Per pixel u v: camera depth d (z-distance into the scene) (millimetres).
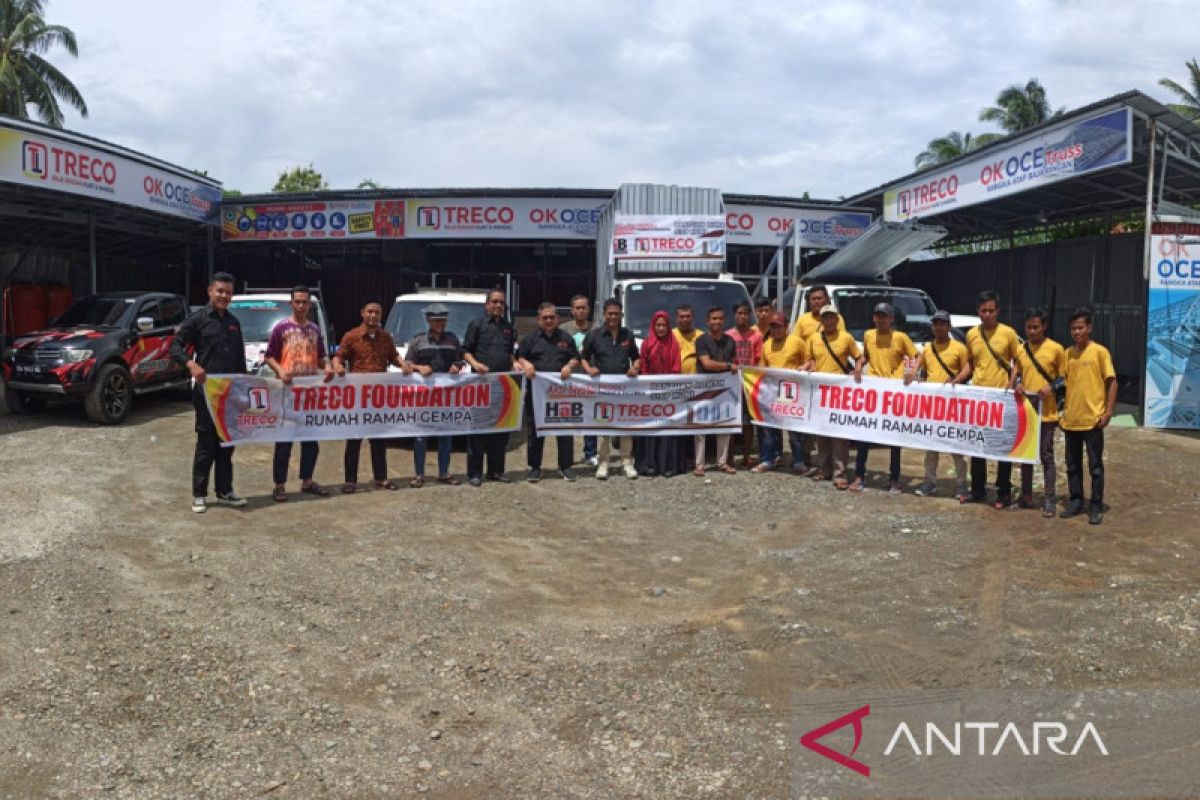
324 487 9039
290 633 5469
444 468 9422
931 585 6414
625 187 12094
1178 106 30672
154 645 5270
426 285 24844
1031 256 19250
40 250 22641
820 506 8594
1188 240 12914
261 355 13062
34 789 3852
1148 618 5773
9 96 34719
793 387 9594
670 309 11188
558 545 7348
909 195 18750
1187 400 13023
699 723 4418
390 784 3896
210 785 3877
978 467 8711
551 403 9453
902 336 9234
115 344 13047
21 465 10078
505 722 4441
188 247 23109
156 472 9906
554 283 25047
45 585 6215
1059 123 13930
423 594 6137
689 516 8219
